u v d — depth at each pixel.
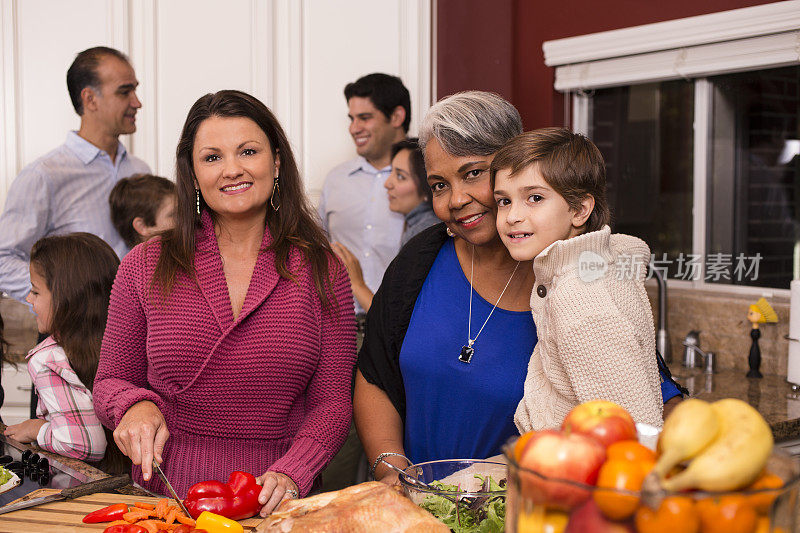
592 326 1.13
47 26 3.67
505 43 3.61
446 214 1.40
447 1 3.75
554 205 1.23
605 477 0.67
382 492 0.99
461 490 1.11
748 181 2.98
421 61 3.80
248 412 1.56
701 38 2.87
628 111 3.32
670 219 3.22
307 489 1.41
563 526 0.67
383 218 3.62
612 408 0.76
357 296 2.96
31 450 1.66
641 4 3.08
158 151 3.75
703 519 0.62
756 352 2.68
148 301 1.55
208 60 3.74
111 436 1.92
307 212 1.67
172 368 1.54
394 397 1.56
